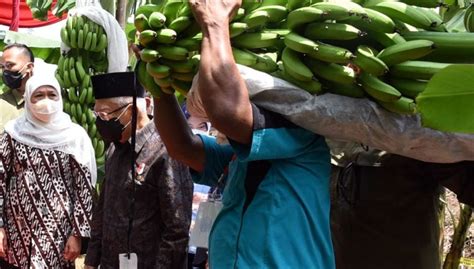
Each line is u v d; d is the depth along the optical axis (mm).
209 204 3367
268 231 1870
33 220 3680
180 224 3037
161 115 2240
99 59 4988
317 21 1867
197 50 1948
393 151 1953
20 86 4828
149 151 3098
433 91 1482
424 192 2527
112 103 3150
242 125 1805
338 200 2674
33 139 3734
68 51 4941
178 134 2258
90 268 3475
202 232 3361
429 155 1942
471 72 1418
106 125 3135
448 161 1970
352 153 2609
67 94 4934
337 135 1931
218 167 2326
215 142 2344
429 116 1514
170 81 1998
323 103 1860
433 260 2520
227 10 1858
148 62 1944
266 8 1930
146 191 3072
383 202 2551
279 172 1928
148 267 3061
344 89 1880
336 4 1821
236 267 1901
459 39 1827
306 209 1896
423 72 1797
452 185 2402
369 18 1816
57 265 3693
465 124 1499
